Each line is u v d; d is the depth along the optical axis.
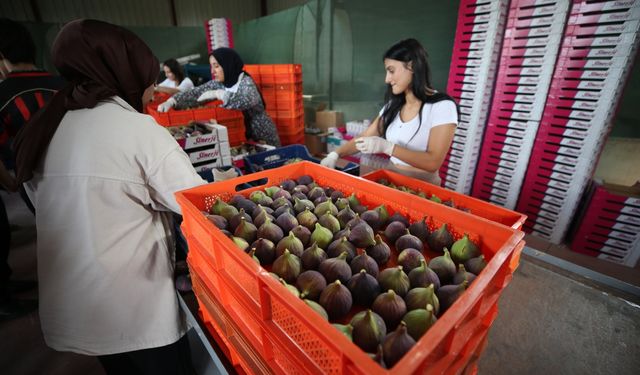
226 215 0.97
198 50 7.38
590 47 2.00
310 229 0.94
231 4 7.59
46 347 1.80
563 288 1.55
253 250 0.79
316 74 5.12
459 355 0.65
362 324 0.56
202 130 2.36
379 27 3.84
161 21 6.92
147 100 1.11
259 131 3.14
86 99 0.87
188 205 0.87
